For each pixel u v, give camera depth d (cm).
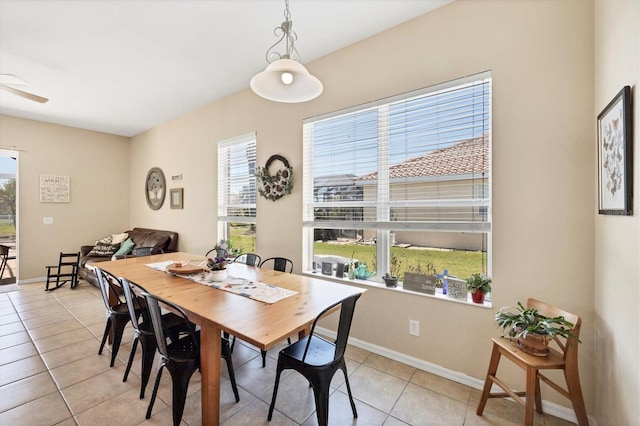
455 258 224
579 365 169
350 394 172
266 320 144
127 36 248
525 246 187
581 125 170
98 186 542
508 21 191
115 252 476
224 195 400
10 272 496
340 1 209
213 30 241
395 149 245
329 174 286
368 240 268
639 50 115
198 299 175
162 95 376
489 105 203
